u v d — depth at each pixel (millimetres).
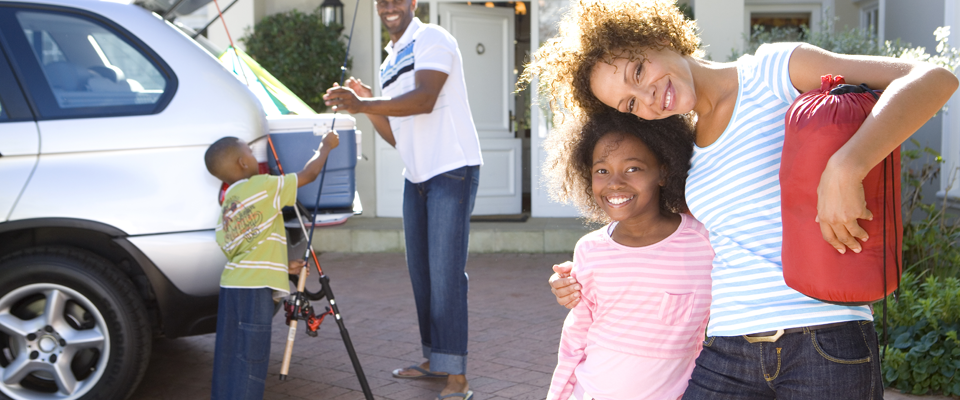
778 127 1690
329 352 4391
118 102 3275
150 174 3227
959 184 6141
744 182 1715
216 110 3297
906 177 4637
